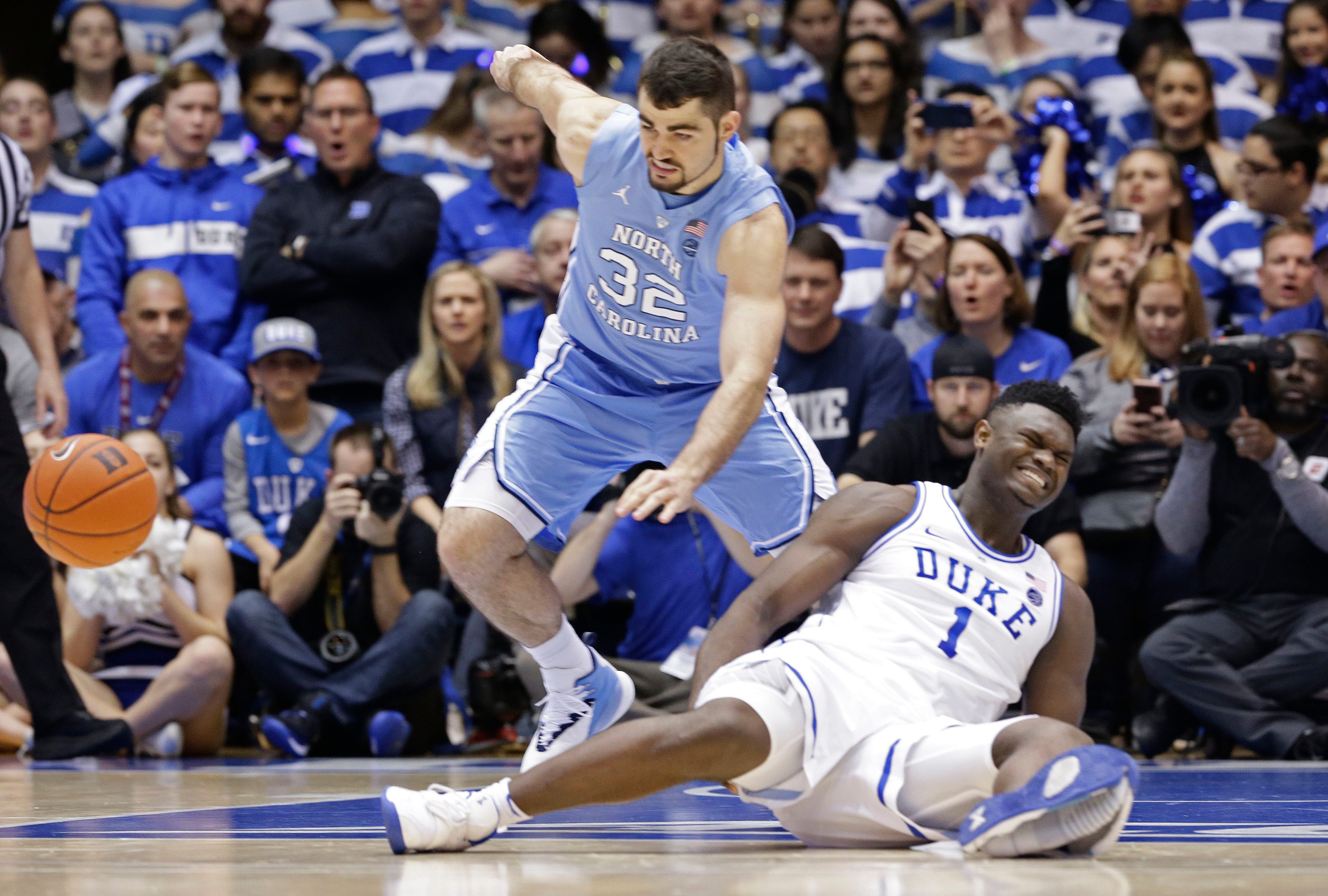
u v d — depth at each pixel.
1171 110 13.40
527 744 10.70
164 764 9.23
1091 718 10.37
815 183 12.98
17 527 9.02
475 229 13.08
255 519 11.53
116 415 11.77
